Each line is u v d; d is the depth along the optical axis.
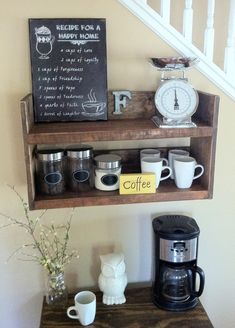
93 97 1.25
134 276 1.51
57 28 1.21
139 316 1.29
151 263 1.50
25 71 1.24
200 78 1.34
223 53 1.43
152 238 1.47
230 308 1.61
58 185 1.20
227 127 1.40
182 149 1.38
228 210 1.49
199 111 1.26
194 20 1.39
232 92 1.36
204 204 1.47
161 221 1.35
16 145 1.30
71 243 1.43
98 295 1.42
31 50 1.21
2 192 1.34
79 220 1.41
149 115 1.32
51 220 1.39
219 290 1.58
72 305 1.35
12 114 1.27
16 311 1.47
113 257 1.34
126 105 1.30
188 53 1.31
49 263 1.32
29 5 1.20
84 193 1.21
